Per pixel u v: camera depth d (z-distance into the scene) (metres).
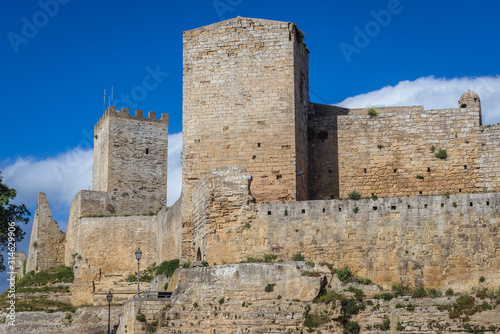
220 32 59.59
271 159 57.41
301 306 48.44
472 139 58.66
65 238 87.94
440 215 49.78
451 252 49.22
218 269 50.19
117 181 89.00
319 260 50.75
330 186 59.94
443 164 58.78
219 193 53.12
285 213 51.88
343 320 47.44
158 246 72.69
